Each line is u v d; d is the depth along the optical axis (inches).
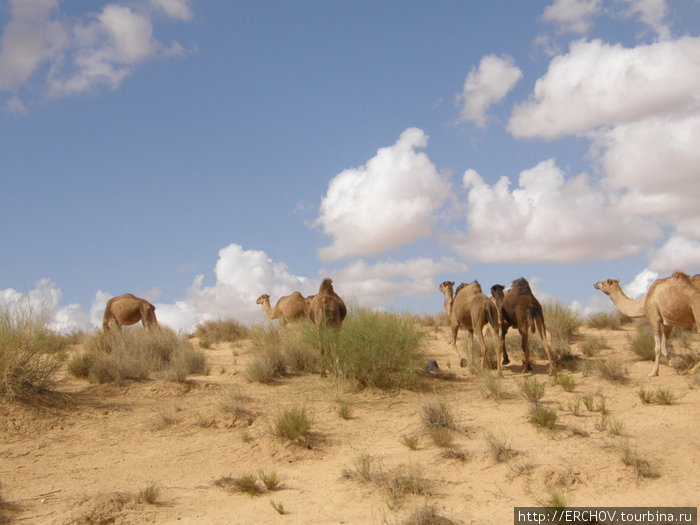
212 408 396.5
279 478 291.6
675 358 514.3
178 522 239.8
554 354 538.9
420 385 462.0
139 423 376.8
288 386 464.1
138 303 700.0
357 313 520.4
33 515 243.4
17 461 313.9
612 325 728.3
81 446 339.0
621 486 251.9
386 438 344.8
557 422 346.0
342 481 275.7
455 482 267.9
